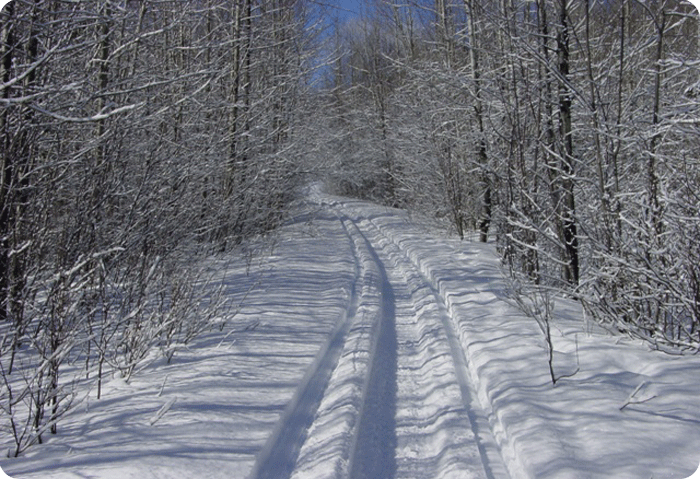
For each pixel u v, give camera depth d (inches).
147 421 156.7
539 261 312.3
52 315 167.2
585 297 226.2
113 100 254.7
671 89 298.2
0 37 213.9
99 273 203.5
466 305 311.3
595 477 125.3
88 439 146.2
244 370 203.5
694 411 154.9
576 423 155.6
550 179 304.0
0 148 213.3
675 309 215.3
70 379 194.5
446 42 574.2
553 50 295.6
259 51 511.8
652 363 193.0
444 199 609.6
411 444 167.5
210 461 136.5
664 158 219.5
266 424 161.6
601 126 260.8
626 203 247.4
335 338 266.1
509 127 370.9
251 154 484.1
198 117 354.6
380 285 404.8
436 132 579.8
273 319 277.9
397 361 244.2
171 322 207.6
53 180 212.1
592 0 311.0
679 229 204.5
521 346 228.2
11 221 222.1
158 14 290.2
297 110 593.9
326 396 195.3
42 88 182.9
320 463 145.6
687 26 312.7
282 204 583.8
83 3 210.4
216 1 310.8
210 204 375.2
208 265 314.8
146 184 259.4
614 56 318.0
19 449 139.6
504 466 149.6
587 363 202.1
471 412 186.5
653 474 124.3
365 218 869.2
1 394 165.2
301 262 465.7
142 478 125.0
